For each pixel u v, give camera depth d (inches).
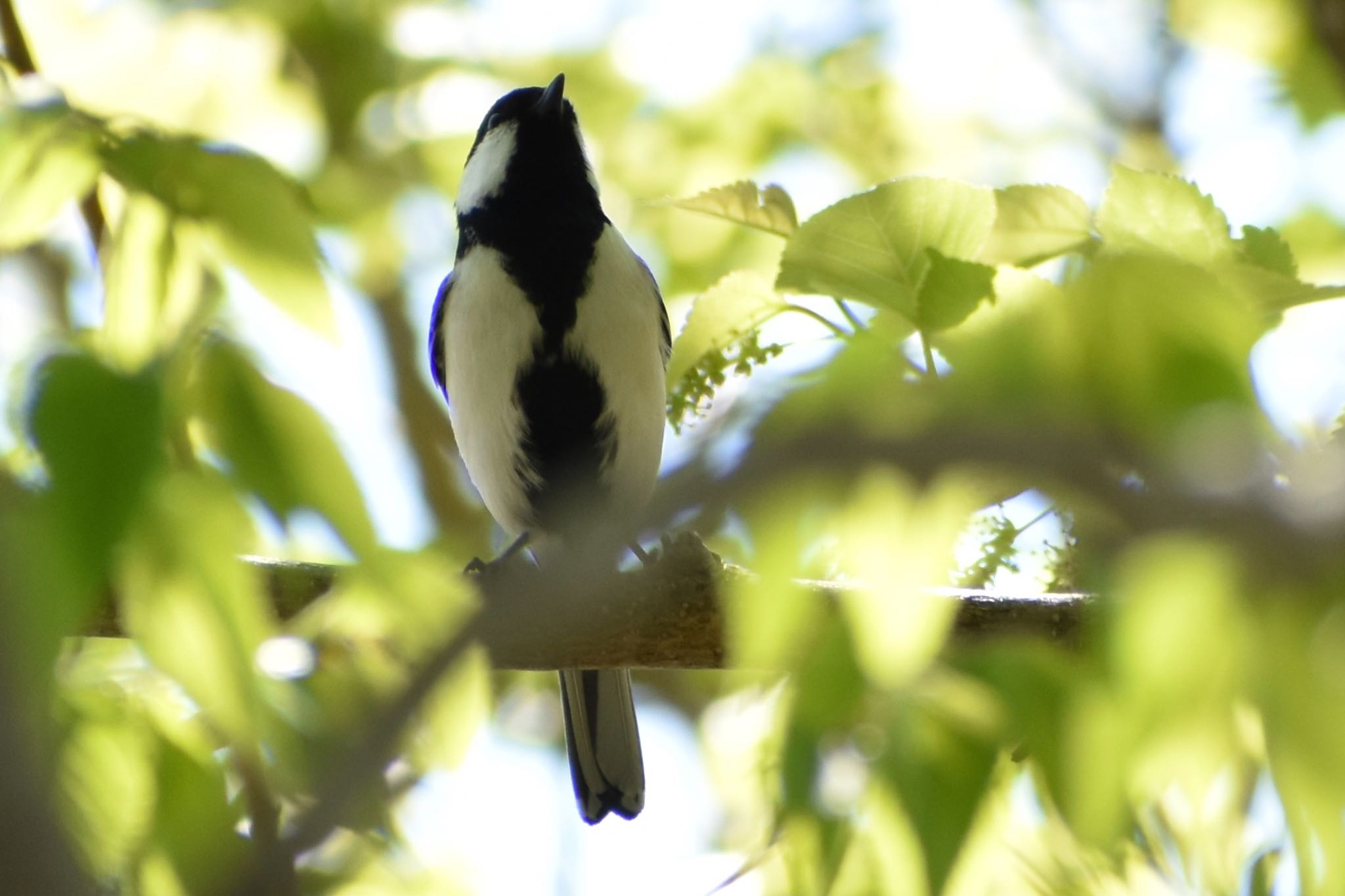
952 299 126.1
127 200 160.9
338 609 178.4
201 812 173.8
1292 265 160.7
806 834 185.0
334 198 399.9
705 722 322.7
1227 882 192.1
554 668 241.4
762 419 117.4
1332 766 140.3
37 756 105.0
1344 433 117.6
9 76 208.2
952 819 170.9
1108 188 164.4
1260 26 403.2
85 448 117.5
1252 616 134.6
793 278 151.0
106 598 187.9
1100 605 148.3
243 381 141.9
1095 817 166.1
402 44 416.2
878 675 145.6
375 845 250.5
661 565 237.9
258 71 410.9
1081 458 105.7
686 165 420.5
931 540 122.7
